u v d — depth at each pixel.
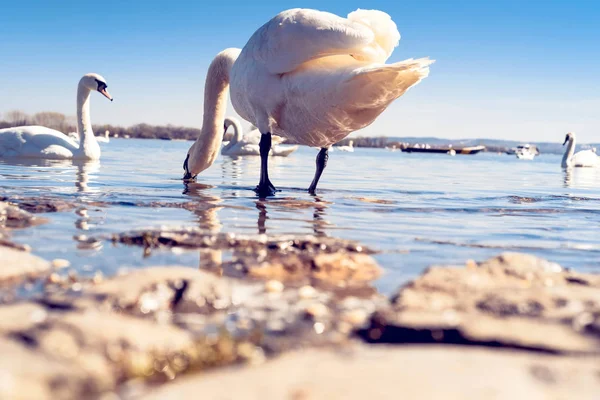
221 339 0.61
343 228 1.45
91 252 1.04
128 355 0.56
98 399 0.49
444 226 1.55
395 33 1.90
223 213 1.62
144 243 1.12
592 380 0.50
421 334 0.63
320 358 0.52
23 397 0.46
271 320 0.70
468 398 0.45
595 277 0.88
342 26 1.77
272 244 1.12
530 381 0.49
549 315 0.66
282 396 0.45
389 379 0.48
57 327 0.57
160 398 0.45
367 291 0.85
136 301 0.73
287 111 1.97
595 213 1.98
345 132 1.96
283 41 1.87
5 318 0.62
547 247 1.29
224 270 0.94
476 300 0.72
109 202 1.74
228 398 0.45
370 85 1.66
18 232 1.21
